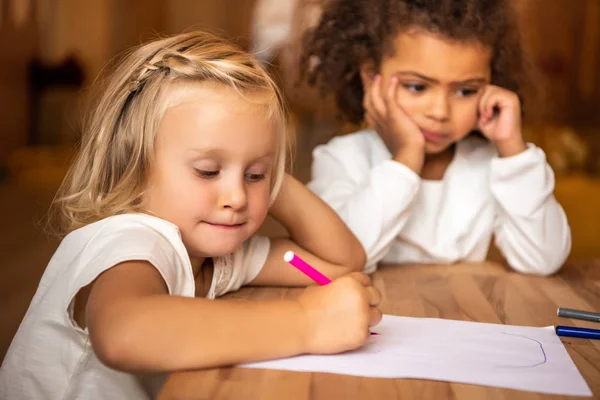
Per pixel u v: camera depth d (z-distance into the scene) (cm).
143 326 74
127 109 99
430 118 146
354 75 172
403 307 108
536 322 102
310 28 179
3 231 321
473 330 96
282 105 102
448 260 155
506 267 145
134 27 646
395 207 138
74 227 106
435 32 144
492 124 150
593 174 526
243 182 95
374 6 156
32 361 91
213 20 652
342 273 121
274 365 79
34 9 581
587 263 147
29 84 575
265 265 117
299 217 120
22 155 527
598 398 74
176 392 72
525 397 73
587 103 622
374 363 81
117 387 90
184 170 93
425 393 74
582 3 620
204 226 95
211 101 92
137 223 92
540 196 142
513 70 167
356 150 161
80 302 102
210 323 77
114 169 101
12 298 230
